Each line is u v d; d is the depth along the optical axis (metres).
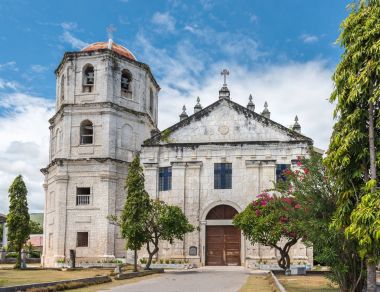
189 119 42.00
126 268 36.06
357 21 13.46
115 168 44.00
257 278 28.58
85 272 33.59
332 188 16.30
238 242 39.59
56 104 48.41
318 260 16.09
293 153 39.44
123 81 46.78
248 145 40.28
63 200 43.66
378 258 12.88
